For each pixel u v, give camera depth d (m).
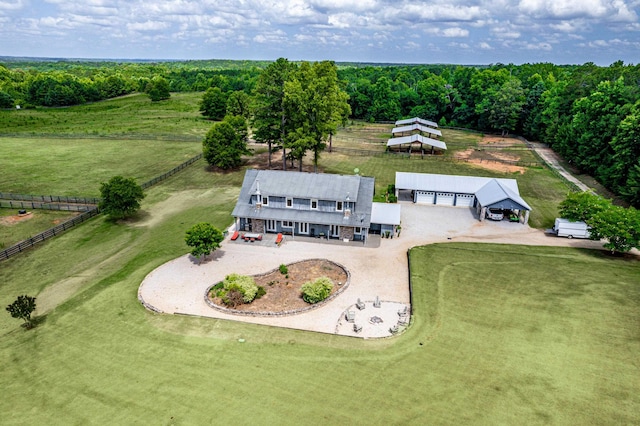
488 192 55.97
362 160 82.69
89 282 38.59
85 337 30.45
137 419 22.84
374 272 40.69
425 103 141.12
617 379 25.22
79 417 23.09
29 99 156.50
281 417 22.80
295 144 63.66
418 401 23.83
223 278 39.38
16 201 59.19
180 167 74.88
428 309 33.72
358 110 142.88
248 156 83.75
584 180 73.06
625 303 33.38
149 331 31.09
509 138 111.94
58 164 76.88
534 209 58.00
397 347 29.03
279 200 48.91
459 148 96.25
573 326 30.64
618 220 42.47
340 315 33.75
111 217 54.31
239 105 119.25
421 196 60.00
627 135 60.72
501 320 31.80
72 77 199.88
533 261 41.97
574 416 22.55
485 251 44.66
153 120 122.56
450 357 27.69
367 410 23.19
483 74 139.12
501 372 26.08
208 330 31.25
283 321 32.91
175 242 46.94
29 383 25.88
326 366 27.08
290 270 41.22
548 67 163.38
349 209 47.47
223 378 25.95
